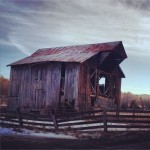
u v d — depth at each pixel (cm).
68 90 2747
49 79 2888
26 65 3091
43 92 2906
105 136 1443
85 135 1484
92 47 3036
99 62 2938
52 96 2834
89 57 2733
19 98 3081
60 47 3312
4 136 1341
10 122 1938
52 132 1609
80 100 2708
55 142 1248
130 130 1614
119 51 3041
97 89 2927
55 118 1675
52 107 2806
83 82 2764
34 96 2964
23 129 1698
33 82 3002
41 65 2975
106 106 3048
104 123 1588
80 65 2723
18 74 3147
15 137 1338
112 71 3191
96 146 1182
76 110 2661
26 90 3042
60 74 2825
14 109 3091
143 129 1680
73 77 2742
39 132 1594
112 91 3206
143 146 1195
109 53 2888
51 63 2898
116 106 3244
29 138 1334
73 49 3130
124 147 1168
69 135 1498
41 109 2800
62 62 2836
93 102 3009
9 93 3177
